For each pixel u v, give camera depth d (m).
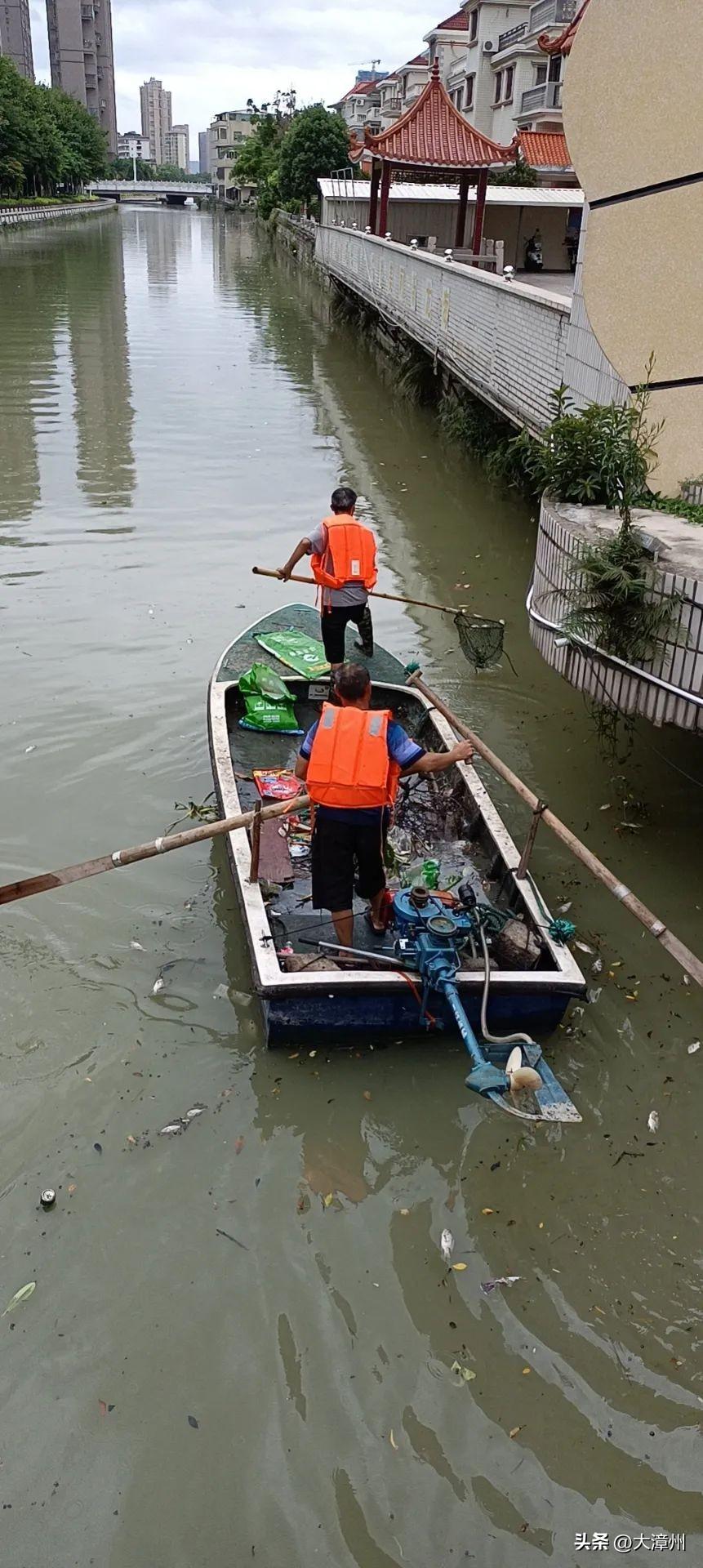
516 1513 3.01
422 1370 3.35
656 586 5.25
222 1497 3.03
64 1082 4.34
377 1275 3.64
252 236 65.31
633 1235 3.82
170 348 22.95
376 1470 3.10
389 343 21.64
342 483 13.29
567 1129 4.24
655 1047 4.64
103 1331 3.44
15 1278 3.58
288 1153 4.07
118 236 61.34
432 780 6.25
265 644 7.34
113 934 5.17
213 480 13.11
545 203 23.16
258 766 6.20
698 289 6.10
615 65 5.89
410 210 24.58
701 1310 3.58
